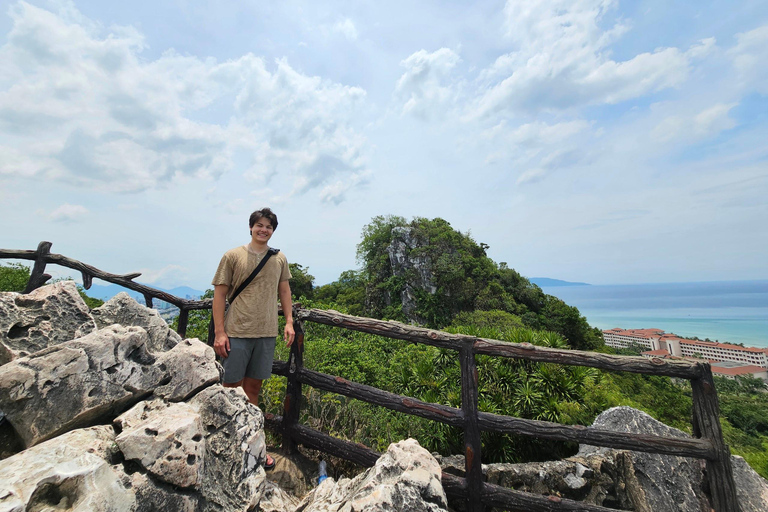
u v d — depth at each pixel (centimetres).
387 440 410
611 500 406
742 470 372
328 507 180
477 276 4603
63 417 148
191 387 190
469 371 247
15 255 440
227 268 252
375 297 4906
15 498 103
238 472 178
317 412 399
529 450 598
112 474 129
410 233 5100
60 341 189
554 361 236
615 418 482
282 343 573
